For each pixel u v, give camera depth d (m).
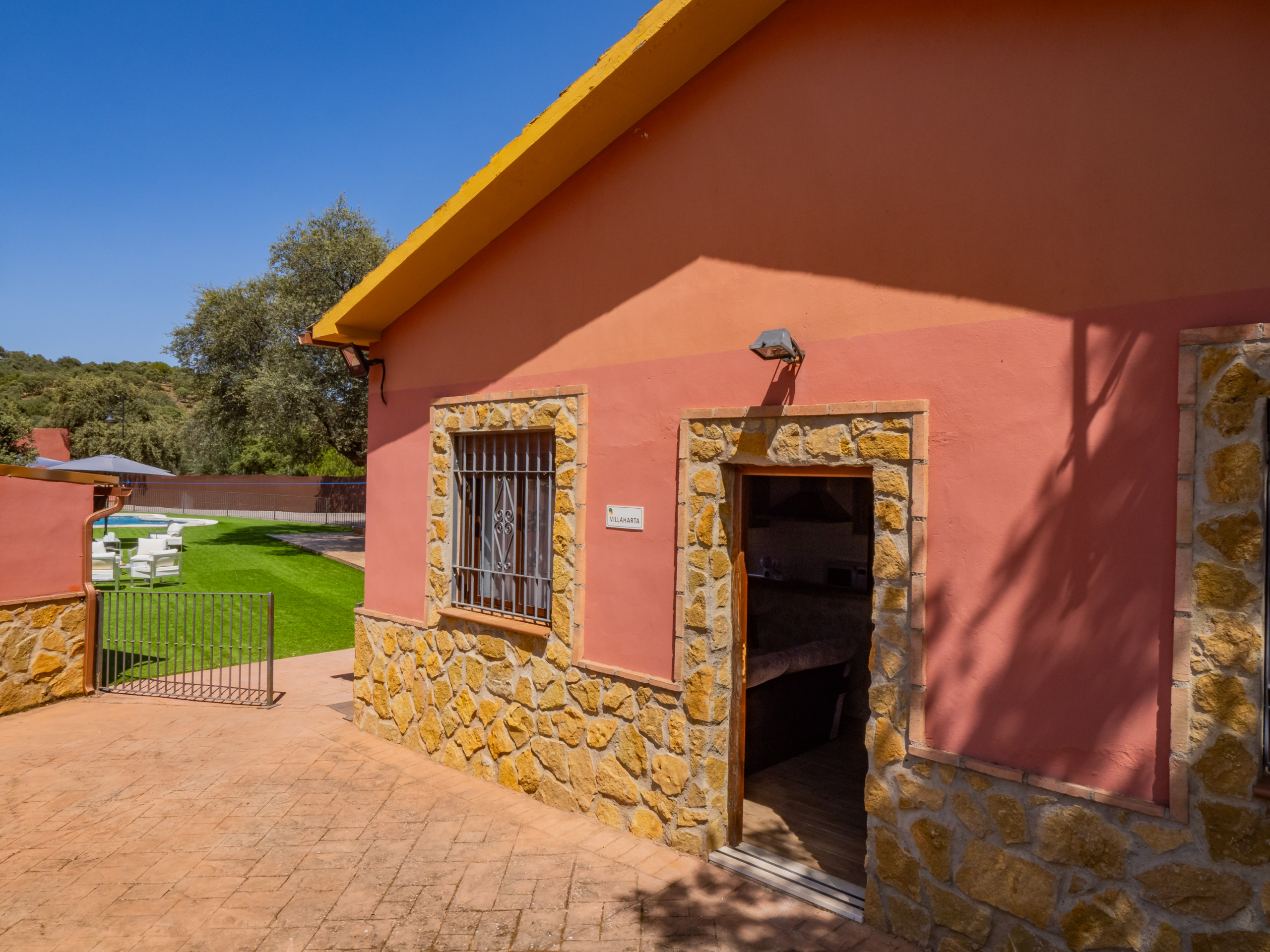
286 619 13.52
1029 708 3.58
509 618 6.23
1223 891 3.06
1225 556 3.07
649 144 5.26
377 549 7.64
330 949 3.99
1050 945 3.49
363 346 7.80
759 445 4.58
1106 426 3.39
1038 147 3.61
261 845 5.15
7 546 8.29
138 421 50.91
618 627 5.37
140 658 9.95
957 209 3.86
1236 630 3.04
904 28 4.06
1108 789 3.35
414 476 7.20
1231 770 3.04
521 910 4.33
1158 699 3.24
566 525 5.70
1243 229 3.09
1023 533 3.61
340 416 23.69
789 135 4.52
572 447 5.66
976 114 3.81
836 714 7.27
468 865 4.85
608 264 5.52
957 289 3.85
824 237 4.36
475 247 6.45
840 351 4.27
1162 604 3.23
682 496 4.94
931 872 3.88
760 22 4.66
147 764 6.68
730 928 4.12
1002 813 3.64
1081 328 3.47
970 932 3.74
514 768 6.07
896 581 4.02
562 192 5.85
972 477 3.77
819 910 4.29
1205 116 3.18
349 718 8.06
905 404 3.96
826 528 9.03
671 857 4.90
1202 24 3.19
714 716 4.82
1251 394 3.03
